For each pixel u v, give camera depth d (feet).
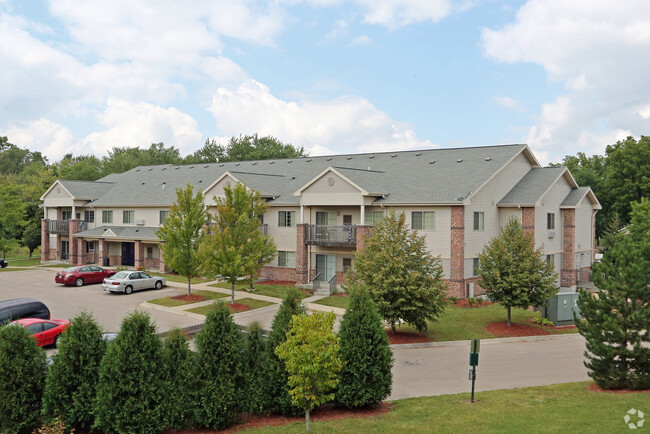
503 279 86.02
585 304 54.70
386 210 114.62
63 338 43.21
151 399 41.93
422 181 118.32
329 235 119.55
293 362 39.22
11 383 42.09
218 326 45.09
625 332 52.34
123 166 290.15
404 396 54.39
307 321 39.55
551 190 125.59
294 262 129.70
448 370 64.75
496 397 51.62
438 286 79.61
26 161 410.52
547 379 60.80
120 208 169.07
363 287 50.14
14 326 43.50
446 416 45.29
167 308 99.45
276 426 44.32
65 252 182.70
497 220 118.62
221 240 97.86
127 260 168.35
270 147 299.17
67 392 42.55
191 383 43.62
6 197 167.43
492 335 84.12
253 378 45.96
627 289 51.62
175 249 107.34
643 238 115.44
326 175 118.21
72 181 182.19
